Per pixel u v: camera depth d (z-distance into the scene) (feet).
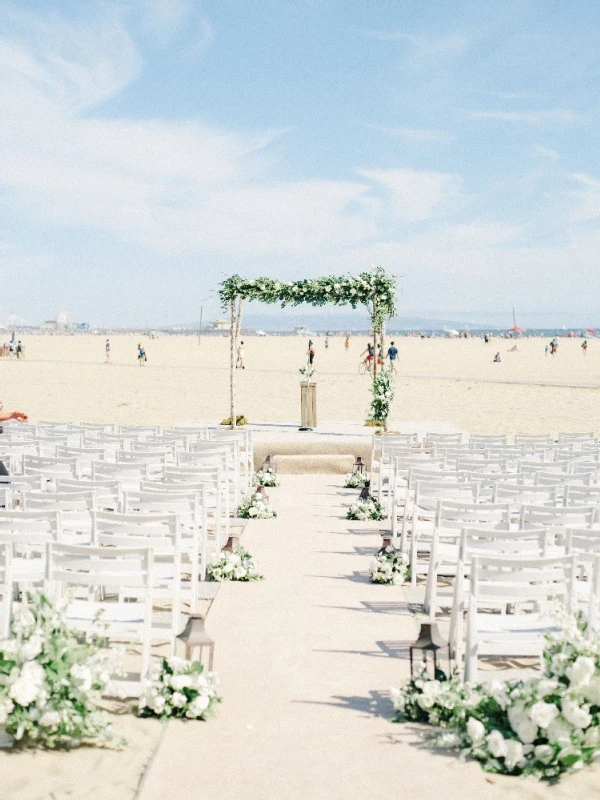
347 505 42.93
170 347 314.96
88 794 13.85
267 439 57.82
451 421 82.53
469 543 21.47
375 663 20.57
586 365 182.09
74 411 90.38
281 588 27.27
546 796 14.08
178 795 13.89
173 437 43.19
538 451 40.91
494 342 405.18
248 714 17.42
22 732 15.28
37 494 25.48
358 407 94.17
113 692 16.94
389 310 63.21
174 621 19.92
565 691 14.94
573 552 21.72
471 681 17.33
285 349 296.51
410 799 13.93
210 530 36.40
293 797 13.93
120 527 22.20
